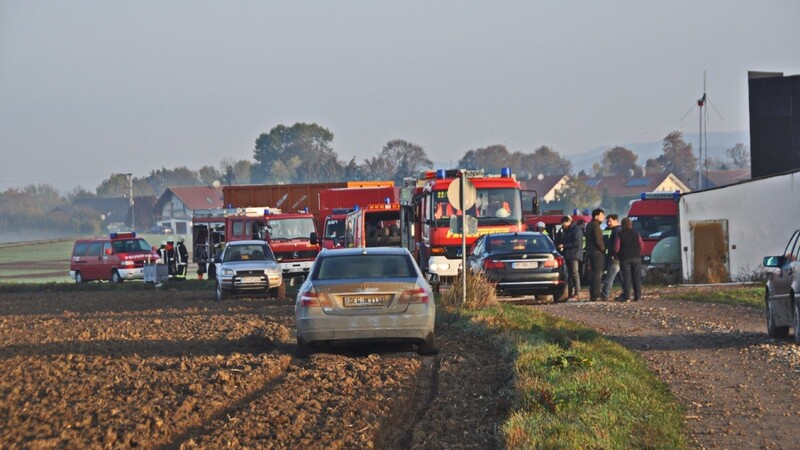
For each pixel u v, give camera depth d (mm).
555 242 146250
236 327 84375
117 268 199250
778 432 39406
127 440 38625
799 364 55469
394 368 56688
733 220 140125
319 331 60031
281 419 41969
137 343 74062
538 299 107125
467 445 37969
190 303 122562
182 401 46938
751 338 67500
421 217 121125
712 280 140250
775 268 67250
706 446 37375
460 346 66562
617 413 40094
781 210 138625
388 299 60375
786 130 167500
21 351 70188
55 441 38344
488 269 99688
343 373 54688
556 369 49344
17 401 48406
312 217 160750
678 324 77062
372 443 38125
